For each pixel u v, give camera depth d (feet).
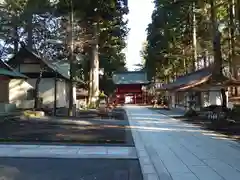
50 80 108.47
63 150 35.19
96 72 141.18
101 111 105.29
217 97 105.40
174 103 150.61
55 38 96.84
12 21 106.63
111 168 27.09
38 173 25.40
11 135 47.34
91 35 114.11
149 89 254.06
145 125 64.90
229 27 92.84
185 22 137.90
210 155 31.99
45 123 65.72
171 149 35.65
